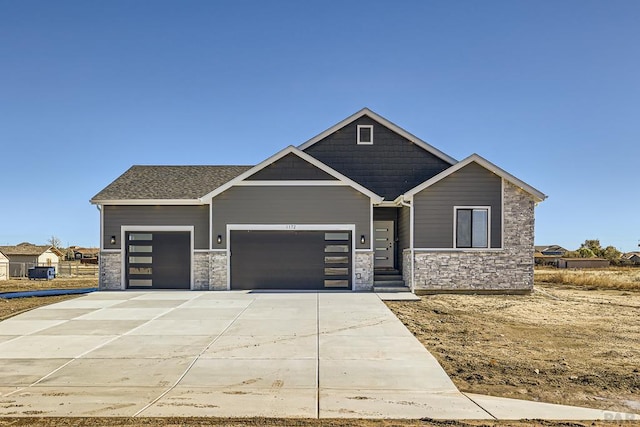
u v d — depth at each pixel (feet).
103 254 61.11
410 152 66.59
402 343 32.58
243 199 59.52
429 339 34.04
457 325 39.01
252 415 19.94
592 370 26.84
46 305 48.24
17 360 28.60
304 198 59.41
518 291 58.13
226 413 20.17
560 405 21.57
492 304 50.37
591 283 86.89
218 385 24.17
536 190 57.67
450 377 25.63
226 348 31.27
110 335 34.86
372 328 37.14
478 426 18.89
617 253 255.70
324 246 59.52
